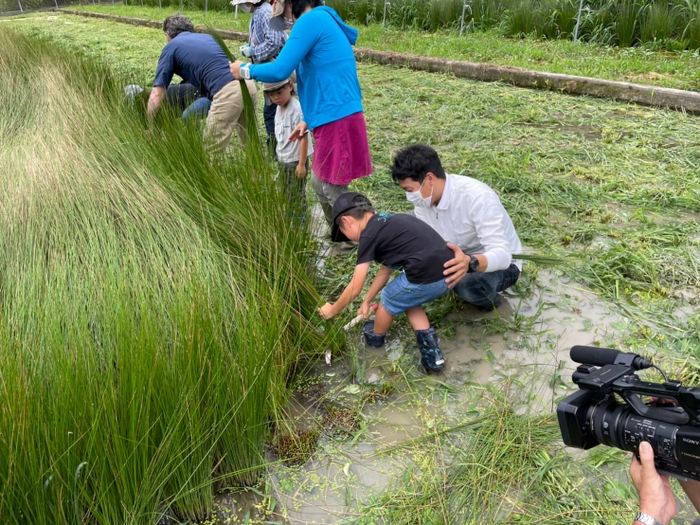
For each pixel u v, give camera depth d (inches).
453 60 328.2
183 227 129.2
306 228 144.0
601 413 57.2
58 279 113.2
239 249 129.2
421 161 117.6
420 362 120.4
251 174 149.8
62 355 92.5
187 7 673.0
